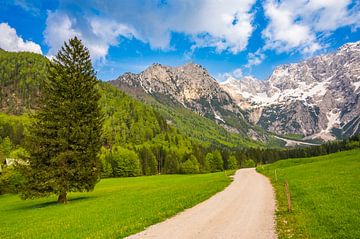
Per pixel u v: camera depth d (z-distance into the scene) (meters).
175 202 30.91
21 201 63.66
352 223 16.72
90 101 47.91
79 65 49.56
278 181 51.34
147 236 17.70
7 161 102.50
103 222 23.47
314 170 60.53
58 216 31.19
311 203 24.67
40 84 47.75
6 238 22.50
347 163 65.56
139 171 150.50
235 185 50.72
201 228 18.98
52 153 45.03
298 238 15.39
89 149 46.22
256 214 22.89
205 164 186.38
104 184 91.69
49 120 45.59
